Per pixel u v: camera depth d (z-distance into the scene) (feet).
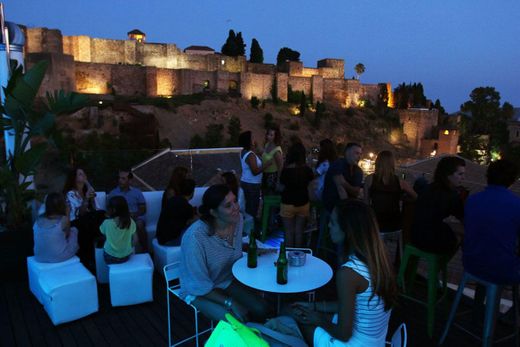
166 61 224.12
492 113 259.39
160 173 30.73
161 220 17.38
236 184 18.69
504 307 16.14
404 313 14.66
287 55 288.51
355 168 16.37
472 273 11.14
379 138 244.63
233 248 11.23
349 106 267.18
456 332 13.43
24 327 13.79
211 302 10.32
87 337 13.19
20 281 17.52
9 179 17.74
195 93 211.82
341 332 7.41
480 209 10.69
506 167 10.53
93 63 187.11
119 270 14.84
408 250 13.78
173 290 11.68
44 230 14.80
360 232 7.34
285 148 185.57
